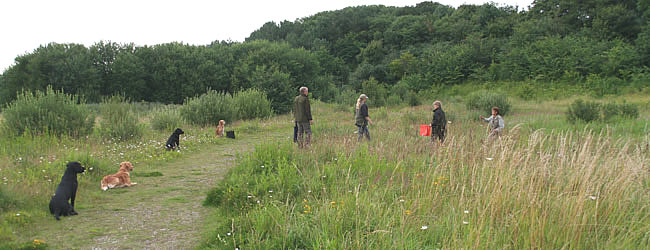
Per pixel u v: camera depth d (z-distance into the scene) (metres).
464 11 92.88
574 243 3.71
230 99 20.94
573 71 47.66
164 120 16.55
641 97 36.25
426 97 54.94
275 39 121.06
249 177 6.75
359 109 10.91
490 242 3.72
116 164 8.86
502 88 51.28
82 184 6.89
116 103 13.62
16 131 11.52
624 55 46.12
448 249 3.66
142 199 6.26
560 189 4.76
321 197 5.54
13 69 42.62
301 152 8.47
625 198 4.46
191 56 47.62
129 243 4.42
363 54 92.50
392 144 9.53
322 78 53.62
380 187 5.89
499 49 62.91
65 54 43.44
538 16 73.38
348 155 8.15
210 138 13.70
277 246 4.06
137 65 45.34
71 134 12.02
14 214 5.10
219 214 5.38
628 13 59.62
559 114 22.67
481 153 6.86
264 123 19.62
